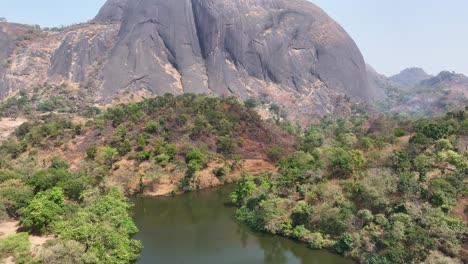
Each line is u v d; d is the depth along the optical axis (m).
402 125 80.62
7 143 73.12
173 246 43.03
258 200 51.69
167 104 86.88
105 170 62.38
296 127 121.25
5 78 143.75
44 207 38.84
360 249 37.34
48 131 77.12
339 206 43.00
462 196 39.16
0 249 32.25
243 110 93.25
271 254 41.03
